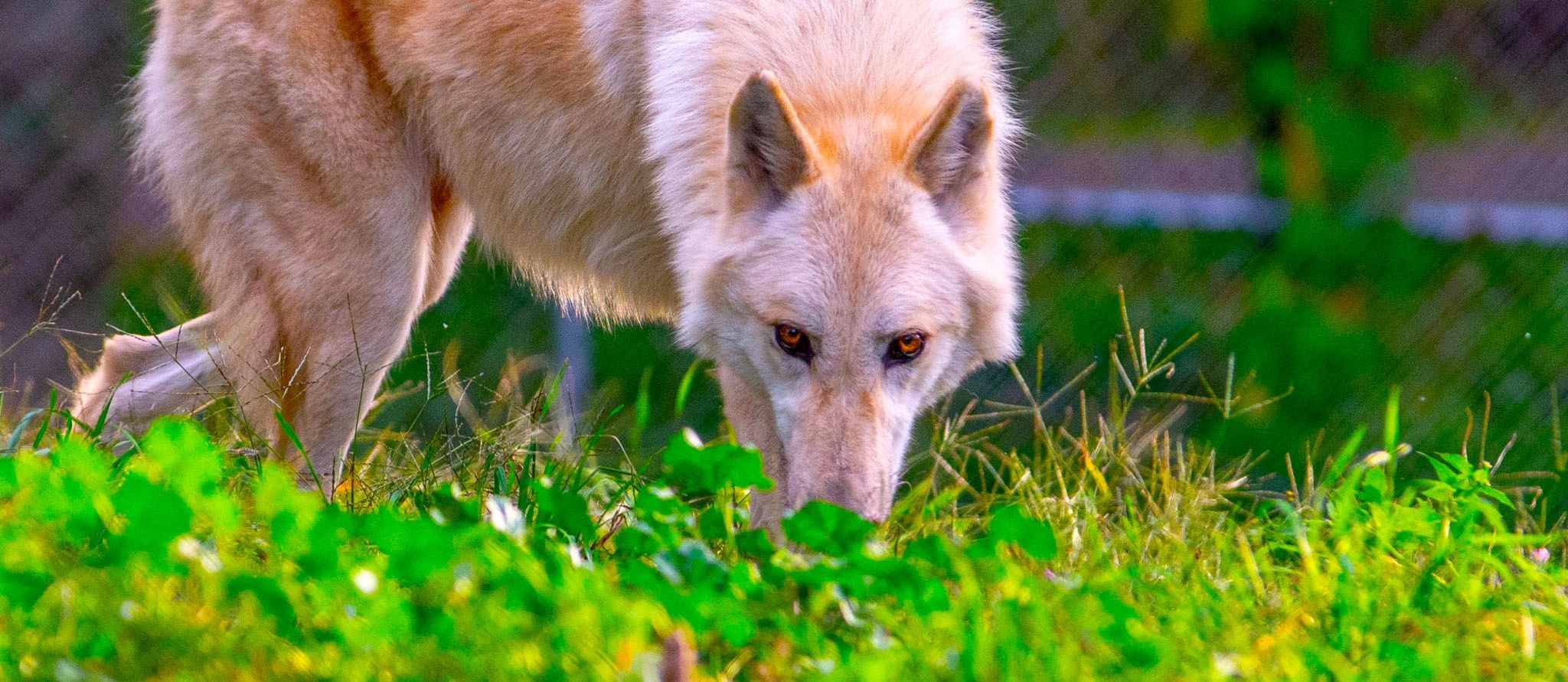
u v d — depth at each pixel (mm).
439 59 7387
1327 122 11773
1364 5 11617
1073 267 11805
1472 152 13789
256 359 7453
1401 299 11945
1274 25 11656
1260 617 4949
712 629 4297
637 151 7125
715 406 11078
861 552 4535
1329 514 6012
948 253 5906
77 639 3873
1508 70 12766
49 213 10961
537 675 3818
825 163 5863
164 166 7855
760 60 6414
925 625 4379
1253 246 11945
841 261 5668
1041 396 10969
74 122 11055
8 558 4117
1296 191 11977
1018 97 12023
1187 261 11883
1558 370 11898
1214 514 6379
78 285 11016
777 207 5922
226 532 4320
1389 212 12039
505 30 7281
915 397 6016
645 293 7738
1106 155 12492
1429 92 11859
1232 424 11172
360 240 7402
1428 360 11883
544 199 7543
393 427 9516
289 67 7234
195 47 7453
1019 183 12398
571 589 4094
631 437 6754
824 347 5656
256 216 7449
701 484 4938
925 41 6586
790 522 4746
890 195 5836
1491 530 6859
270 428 7426
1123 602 4543
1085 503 6156
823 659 4145
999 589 4625
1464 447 7406
